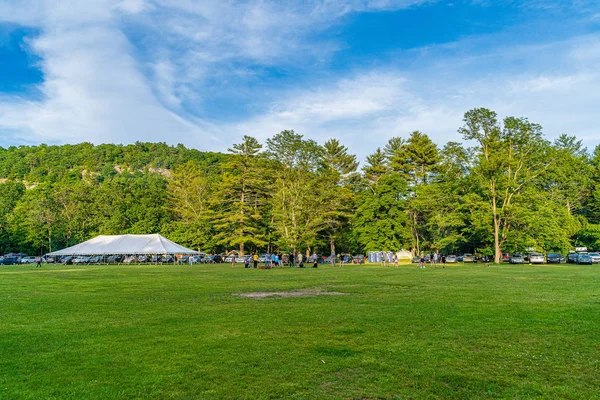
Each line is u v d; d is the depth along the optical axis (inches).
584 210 3043.8
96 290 878.4
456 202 2682.1
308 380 281.9
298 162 2994.6
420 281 1072.2
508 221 2504.9
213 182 3890.3
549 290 819.4
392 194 2731.3
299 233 2338.8
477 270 1624.0
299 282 1060.5
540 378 286.5
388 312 551.8
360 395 255.8
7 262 2928.2
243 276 1320.1
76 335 416.5
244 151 3100.4
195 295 772.0
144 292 830.5
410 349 360.2
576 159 2797.7
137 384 273.7
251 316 524.7
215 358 331.9
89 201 3597.4
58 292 839.7
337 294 775.7
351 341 389.1
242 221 2987.2
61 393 257.9
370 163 3408.0
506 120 2485.2
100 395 254.4
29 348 364.8
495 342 383.9
